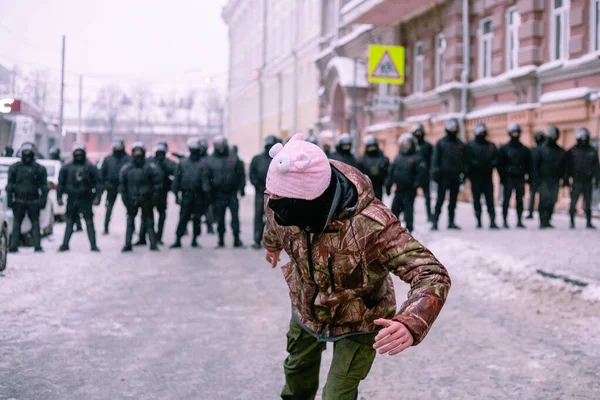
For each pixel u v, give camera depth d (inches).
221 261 444.1
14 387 191.8
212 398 186.2
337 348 126.2
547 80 723.4
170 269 407.8
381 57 882.1
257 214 510.0
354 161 542.0
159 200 538.0
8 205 462.3
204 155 593.0
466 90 879.7
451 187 566.6
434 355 229.9
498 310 299.3
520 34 757.9
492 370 212.7
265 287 351.9
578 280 317.7
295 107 1676.9
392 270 117.0
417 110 1023.0
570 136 694.5
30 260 427.8
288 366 136.9
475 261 405.4
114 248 504.4
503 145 576.1
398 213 560.4
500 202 834.8
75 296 320.2
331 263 116.5
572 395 189.2
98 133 3614.7
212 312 291.9
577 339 248.8
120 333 254.2
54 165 674.8
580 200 690.8
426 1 931.3
